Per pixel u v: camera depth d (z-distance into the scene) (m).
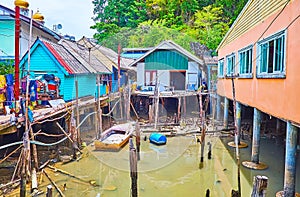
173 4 25.61
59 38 18.92
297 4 6.67
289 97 7.05
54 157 11.09
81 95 14.75
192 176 9.62
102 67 15.57
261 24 9.56
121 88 12.07
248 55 11.24
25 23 16.20
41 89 12.20
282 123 13.91
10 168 9.51
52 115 10.37
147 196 8.14
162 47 11.41
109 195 8.15
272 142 13.69
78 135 11.98
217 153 12.18
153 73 11.96
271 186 8.55
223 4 30.56
